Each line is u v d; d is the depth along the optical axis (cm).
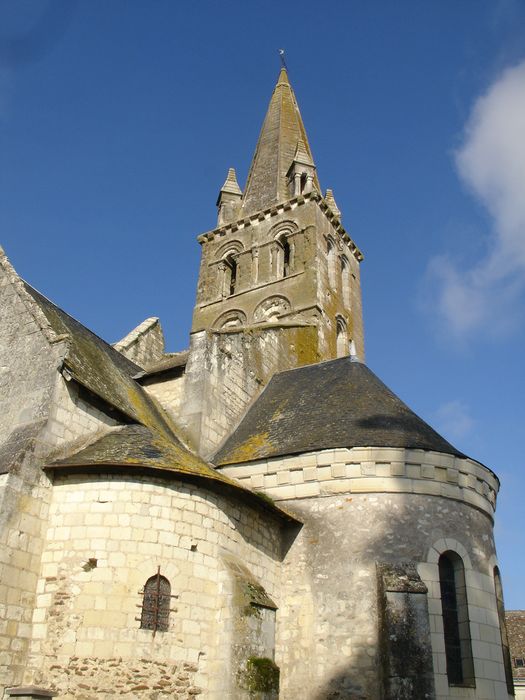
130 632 1366
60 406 1627
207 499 1574
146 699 1323
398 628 1509
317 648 1620
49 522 1481
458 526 1730
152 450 1614
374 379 2208
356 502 1738
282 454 1855
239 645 1423
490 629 1667
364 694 1523
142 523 1474
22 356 1745
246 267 3812
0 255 1984
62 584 1407
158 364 2495
